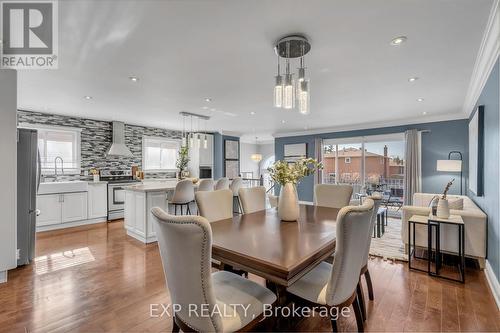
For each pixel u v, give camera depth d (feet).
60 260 10.27
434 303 7.16
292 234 5.82
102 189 17.47
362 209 4.61
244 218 7.62
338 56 8.25
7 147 8.27
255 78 10.25
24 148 9.73
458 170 15.48
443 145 18.11
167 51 7.85
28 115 16.03
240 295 4.75
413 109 16.05
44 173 16.92
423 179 18.92
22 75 9.66
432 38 7.14
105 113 16.88
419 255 10.94
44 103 14.11
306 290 5.14
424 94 12.63
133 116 17.92
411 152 18.99
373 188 21.98
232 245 5.02
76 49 7.66
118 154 19.24
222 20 6.21
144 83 10.76
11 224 8.36
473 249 9.42
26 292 7.65
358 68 9.26
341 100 13.82
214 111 16.40
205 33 6.82
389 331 5.97
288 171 7.28
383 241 12.96
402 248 11.82
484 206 10.55
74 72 9.45
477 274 9.08
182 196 13.25
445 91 12.10
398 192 20.65
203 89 11.67
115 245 12.23
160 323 6.23
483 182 10.71
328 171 24.98
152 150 23.26
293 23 6.38
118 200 18.30
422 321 6.35
